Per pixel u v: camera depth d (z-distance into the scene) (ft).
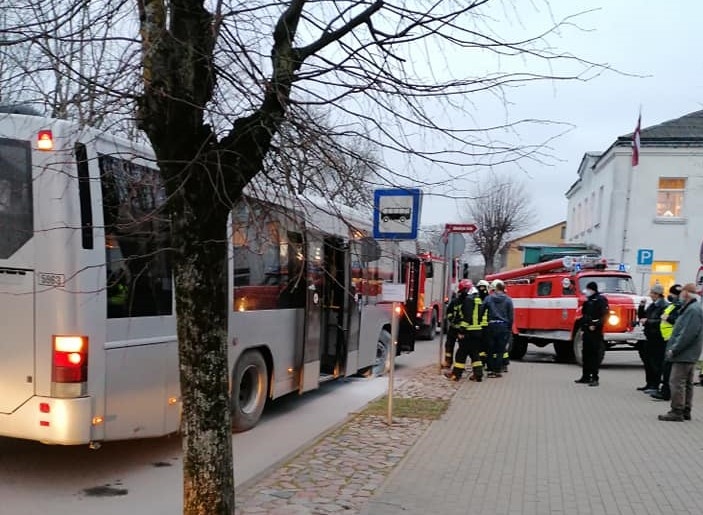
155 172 17.30
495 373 42.22
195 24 11.77
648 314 36.78
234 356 24.34
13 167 17.38
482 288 45.73
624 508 16.60
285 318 28.37
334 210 14.20
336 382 38.91
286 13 12.68
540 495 17.46
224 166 11.96
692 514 16.24
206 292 12.14
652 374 36.42
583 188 110.11
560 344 57.47
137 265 18.78
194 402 12.21
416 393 34.47
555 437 24.59
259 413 26.40
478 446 22.79
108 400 18.04
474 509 16.16
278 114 12.33
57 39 12.59
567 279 53.21
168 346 20.43
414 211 23.81
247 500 16.17
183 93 11.46
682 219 81.30
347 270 32.71
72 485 18.44
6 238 17.48
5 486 18.16
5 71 12.98
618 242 82.94
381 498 16.69
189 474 12.27
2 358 17.48
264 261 26.35
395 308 26.05
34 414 17.22
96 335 17.65
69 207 17.02
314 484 17.67
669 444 23.85
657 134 82.74
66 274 17.06
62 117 13.41
